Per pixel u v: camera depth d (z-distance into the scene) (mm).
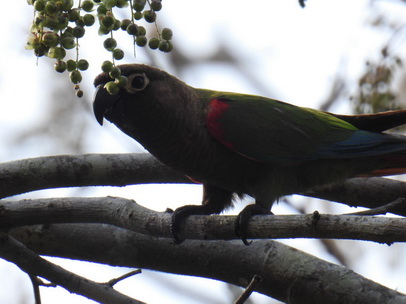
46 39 8406
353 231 8055
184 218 10094
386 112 12125
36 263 10250
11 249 10250
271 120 11570
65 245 11414
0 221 10227
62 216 10203
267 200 11477
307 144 11609
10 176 10789
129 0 8594
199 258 11258
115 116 10891
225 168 11422
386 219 7949
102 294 10188
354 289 10602
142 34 8688
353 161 11953
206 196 12062
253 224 9172
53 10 8234
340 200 12398
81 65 8625
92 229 11445
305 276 10797
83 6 8500
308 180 11906
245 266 11086
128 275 10359
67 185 11133
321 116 12031
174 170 11562
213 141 11312
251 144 11281
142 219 9984
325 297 10672
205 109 11461
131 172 11516
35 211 10195
